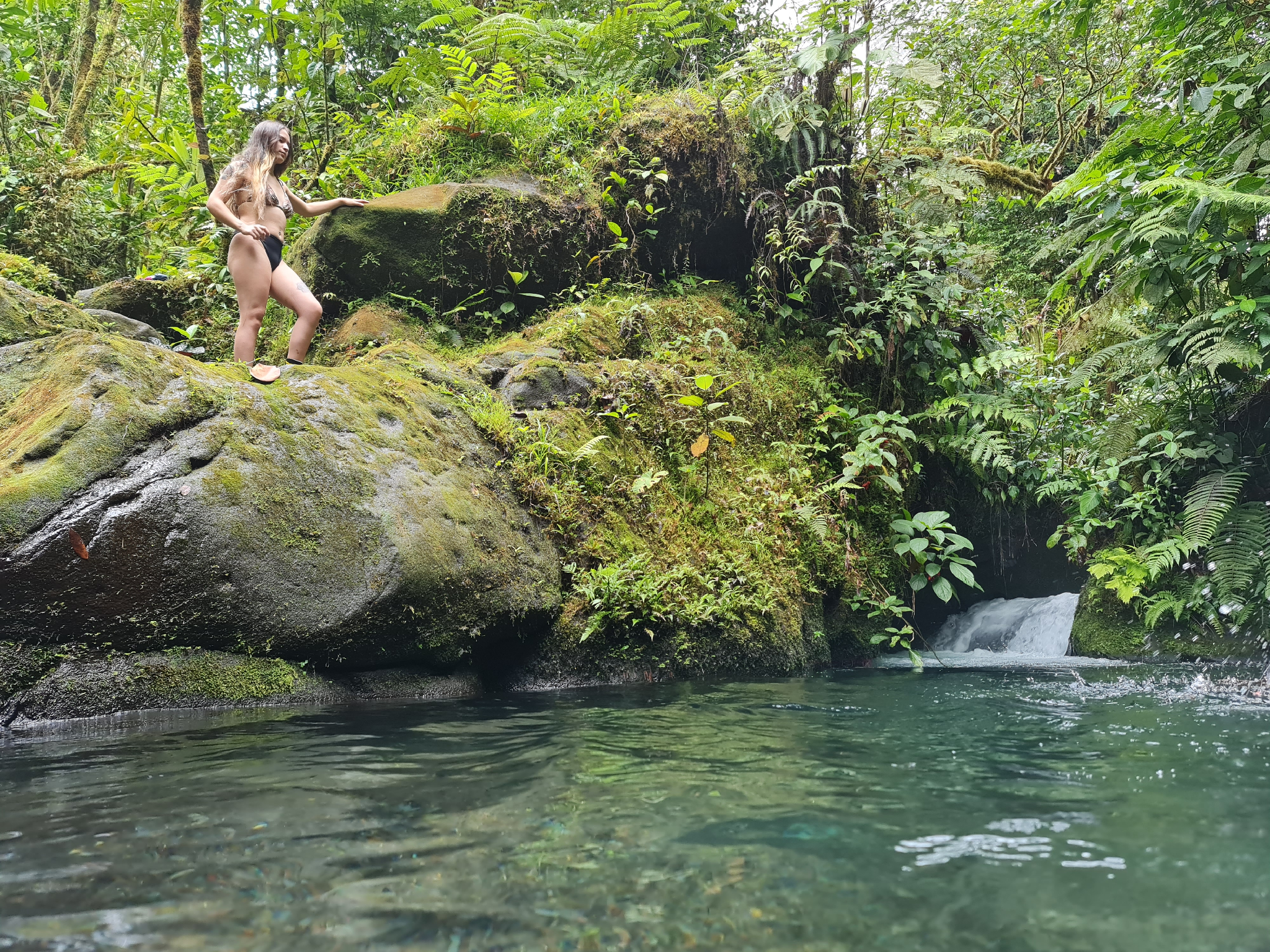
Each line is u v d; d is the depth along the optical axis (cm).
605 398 566
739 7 932
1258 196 469
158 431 353
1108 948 124
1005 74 1280
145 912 137
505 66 732
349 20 1041
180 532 334
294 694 357
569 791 211
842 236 752
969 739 280
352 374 456
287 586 358
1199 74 598
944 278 775
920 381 747
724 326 704
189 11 704
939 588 609
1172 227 539
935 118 980
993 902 142
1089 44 1154
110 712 317
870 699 382
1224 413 647
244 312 455
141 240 842
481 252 665
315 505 377
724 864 160
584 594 462
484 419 491
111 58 1270
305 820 186
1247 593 584
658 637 471
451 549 408
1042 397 789
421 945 125
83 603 317
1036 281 1230
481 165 712
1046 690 415
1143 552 625
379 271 653
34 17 1083
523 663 441
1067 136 1190
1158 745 269
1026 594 802
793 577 566
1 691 299
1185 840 173
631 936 129
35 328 432
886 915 136
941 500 767
